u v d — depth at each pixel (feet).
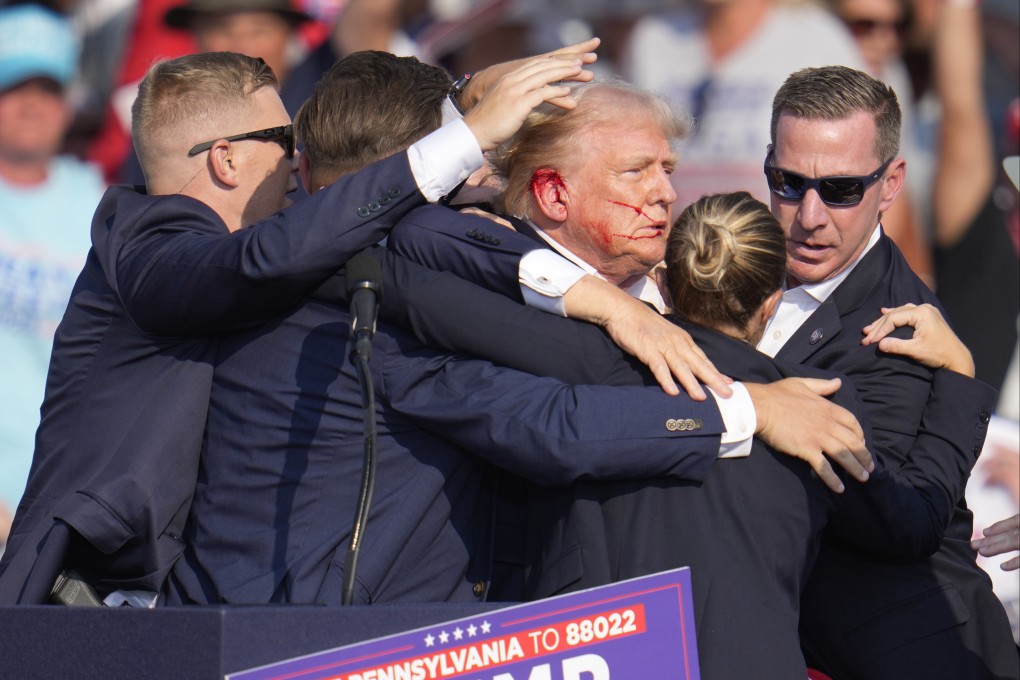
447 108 40.57
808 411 34.76
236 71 40.40
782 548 34.45
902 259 42.34
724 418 34.14
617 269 38.86
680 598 31.04
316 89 39.19
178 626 28.55
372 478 31.37
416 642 28.81
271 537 35.47
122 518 36.04
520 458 34.17
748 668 33.09
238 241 35.42
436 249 36.63
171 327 36.78
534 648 29.73
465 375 35.32
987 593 40.22
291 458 35.96
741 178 62.44
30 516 37.76
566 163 38.09
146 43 73.97
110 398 37.86
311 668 28.07
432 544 36.04
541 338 35.37
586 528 34.50
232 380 36.96
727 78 62.69
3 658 32.04
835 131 40.04
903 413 39.04
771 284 35.50
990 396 39.50
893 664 39.11
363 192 35.27
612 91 38.60
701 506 34.30
